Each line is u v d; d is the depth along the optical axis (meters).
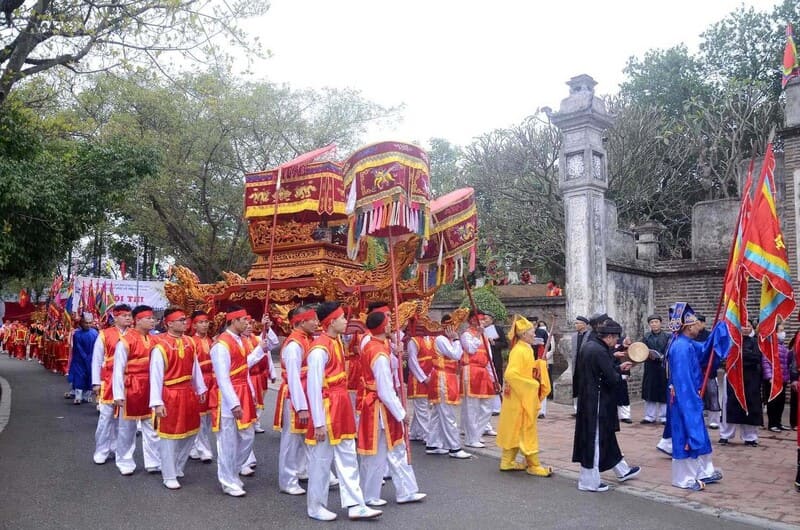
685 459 6.71
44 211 12.60
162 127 22.30
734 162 22.22
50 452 8.65
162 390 6.84
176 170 22.17
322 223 9.26
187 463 8.19
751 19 26.59
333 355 5.91
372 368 6.14
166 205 23.73
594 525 5.58
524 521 5.70
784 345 10.42
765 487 6.79
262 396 9.27
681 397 6.71
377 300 8.66
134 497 6.50
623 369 7.37
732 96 23.20
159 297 21.86
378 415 6.18
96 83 20.59
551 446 8.91
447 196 9.52
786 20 25.98
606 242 12.92
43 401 13.96
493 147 23.78
